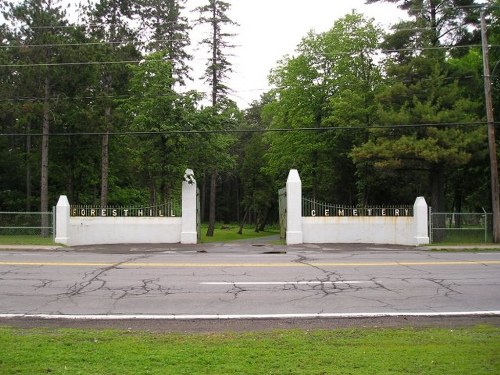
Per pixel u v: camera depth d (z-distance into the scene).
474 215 23.47
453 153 22.73
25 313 8.65
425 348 6.31
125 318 8.29
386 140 24.25
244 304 9.35
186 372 5.36
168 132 23.80
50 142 36.12
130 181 43.44
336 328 7.60
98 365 5.59
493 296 10.10
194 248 21.09
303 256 17.27
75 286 11.06
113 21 34.50
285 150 40.06
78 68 29.80
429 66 25.73
